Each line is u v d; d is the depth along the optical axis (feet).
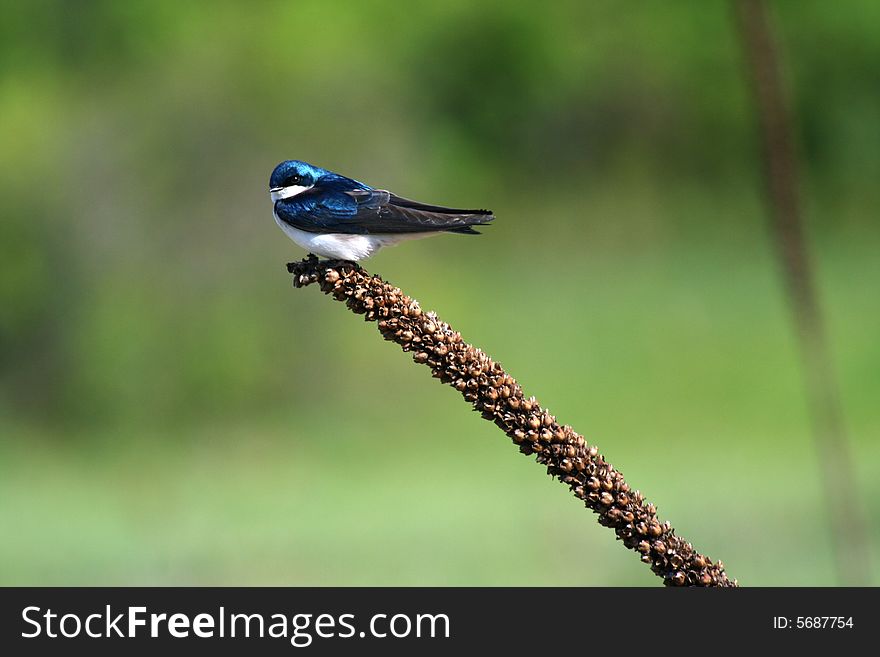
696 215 151.23
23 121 93.61
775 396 92.12
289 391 90.89
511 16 160.56
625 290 121.49
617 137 162.20
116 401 89.51
